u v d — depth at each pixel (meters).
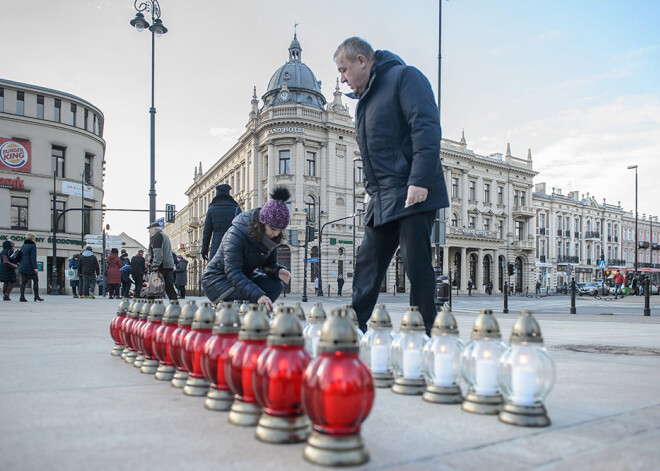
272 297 4.48
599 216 72.50
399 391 2.38
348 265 40.06
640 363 3.62
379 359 2.54
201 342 2.25
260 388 1.62
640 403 2.26
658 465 1.45
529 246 56.16
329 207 39.22
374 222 3.47
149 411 2.01
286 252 38.34
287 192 3.90
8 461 1.41
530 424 1.82
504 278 53.81
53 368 3.03
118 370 2.97
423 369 2.29
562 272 65.62
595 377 2.98
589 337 5.96
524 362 1.85
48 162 36.53
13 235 34.72
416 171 3.12
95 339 4.64
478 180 51.53
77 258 19.69
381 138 3.39
